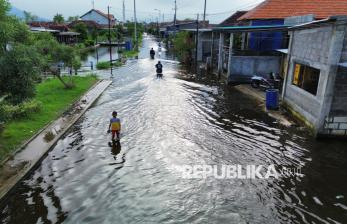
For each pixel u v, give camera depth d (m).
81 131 12.89
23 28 10.29
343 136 11.91
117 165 9.78
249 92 20.53
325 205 7.70
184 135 12.41
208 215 7.30
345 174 9.26
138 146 11.30
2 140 11.12
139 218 7.18
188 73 29.47
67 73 28.38
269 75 22.67
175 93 20.41
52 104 16.47
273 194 8.17
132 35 77.88
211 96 19.52
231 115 15.26
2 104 8.60
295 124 13.83
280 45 25.98
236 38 33.19
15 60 8.17
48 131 12.55
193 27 57.50
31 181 8.76
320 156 10.48
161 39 88.25
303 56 13.97
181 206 7.65
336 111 11.61
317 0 26.91
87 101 17.73
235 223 7.01
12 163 9.55
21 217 7.18
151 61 39.44
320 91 11.95
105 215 7.28
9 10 8.66
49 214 7.29
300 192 8.27
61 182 8.73
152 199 7.93
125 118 14.73
